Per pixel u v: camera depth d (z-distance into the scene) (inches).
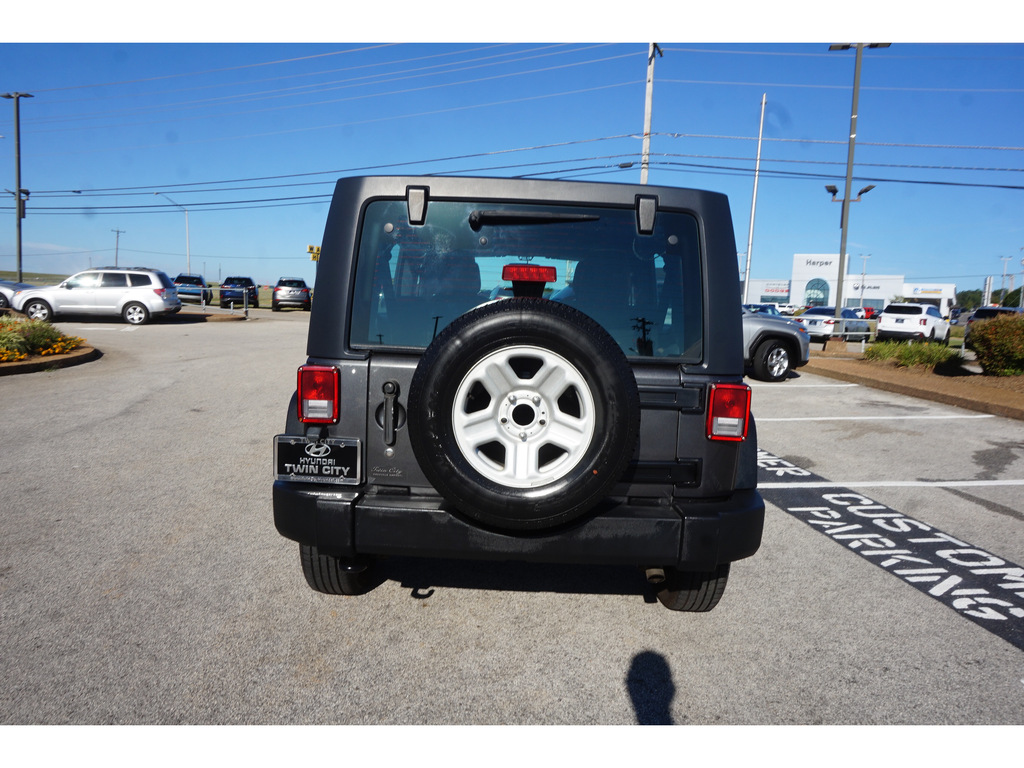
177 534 178.4
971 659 126.5
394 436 115.2
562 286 118.3
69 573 152.8
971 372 545.3
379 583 151.7
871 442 324.2
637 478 114.8
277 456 115.6
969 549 186.5
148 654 119.5
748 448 121.2
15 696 106.2
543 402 105.2
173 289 992.2
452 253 118.5
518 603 143.8
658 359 116.8
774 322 528.4
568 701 109.0
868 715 107.7
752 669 120.6
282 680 112.7
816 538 194.1
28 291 927.0
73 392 395.2
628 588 153.1
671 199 119.3
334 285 117.6
